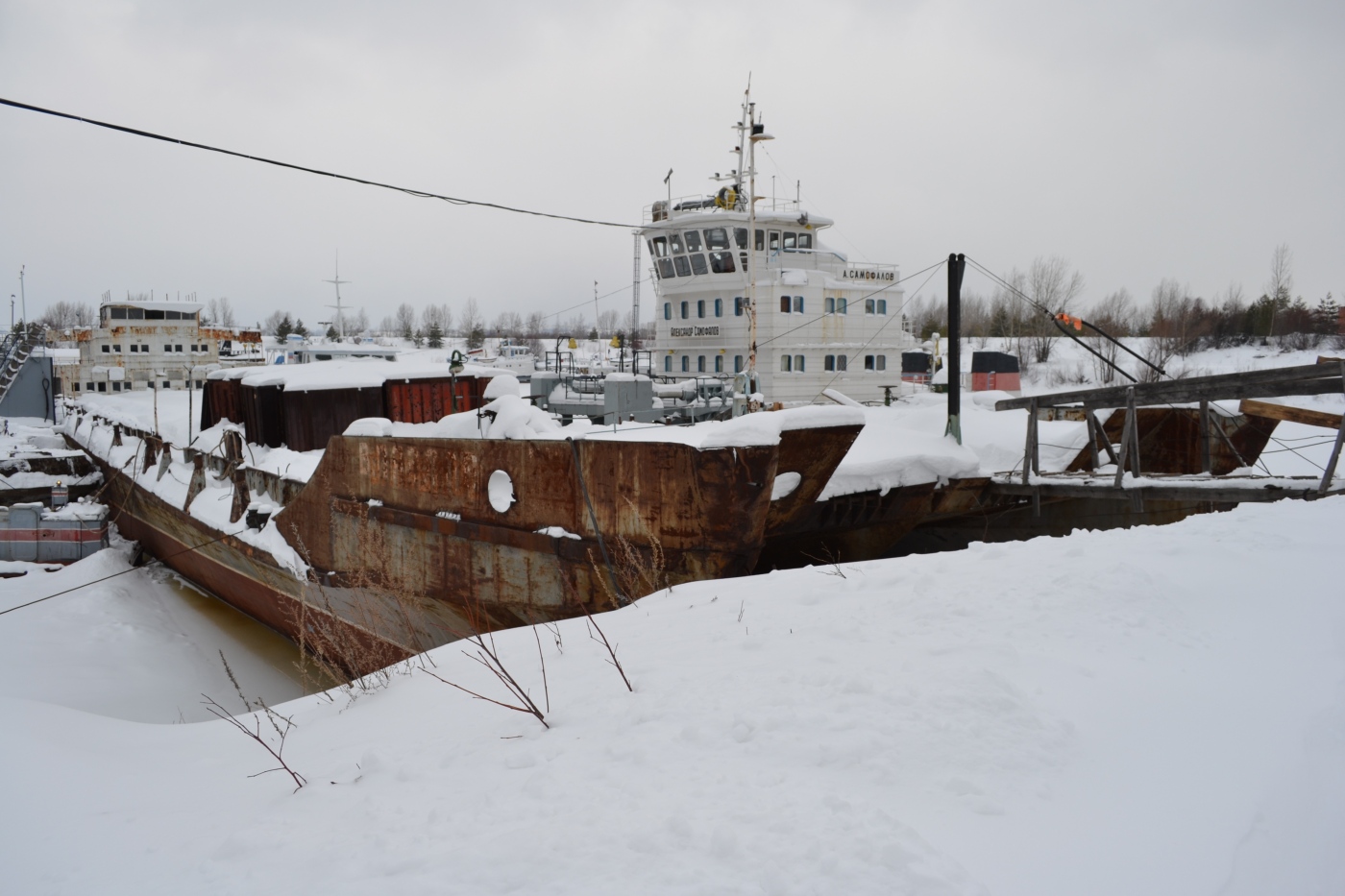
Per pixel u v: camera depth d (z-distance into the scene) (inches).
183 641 624.7
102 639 608.4
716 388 831.7
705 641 211.8
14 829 166.1
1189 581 207.3
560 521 397.1
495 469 422.6
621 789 129.5
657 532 359.3
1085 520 601.9
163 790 194.1
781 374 1104.8
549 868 109.1
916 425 586.2
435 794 145.9
